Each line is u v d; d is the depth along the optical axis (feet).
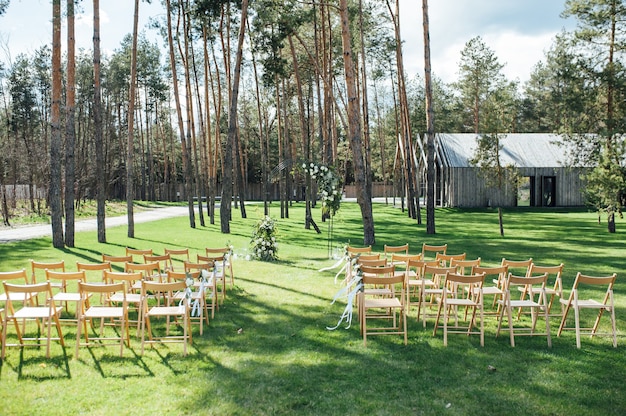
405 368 19.65
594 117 72.13
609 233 71.51
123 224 90.07
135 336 23.61
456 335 23.89
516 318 27.02
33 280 26.86
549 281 37.01
